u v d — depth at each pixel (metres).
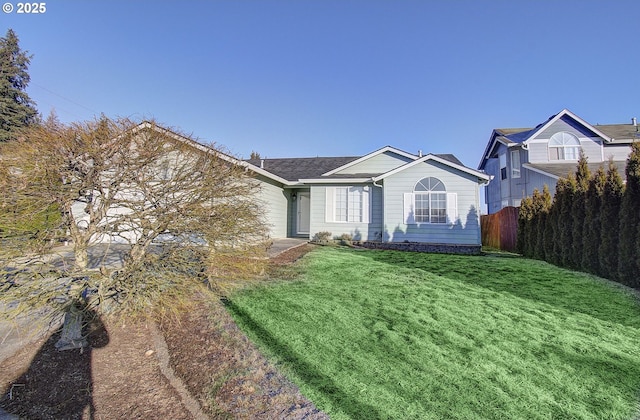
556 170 16.25
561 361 3.66
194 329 4.44
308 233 17.56
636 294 6.38
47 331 4.22
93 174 3.88
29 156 3.51
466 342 4.11
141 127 4.39
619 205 7.63
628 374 3.40
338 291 6.20
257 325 4.52
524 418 2.66
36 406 2.82
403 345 3.99
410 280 7.21
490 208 24.58
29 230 3.44
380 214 14.46
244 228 5.09
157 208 4.21
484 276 7.80
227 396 2.95
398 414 2.68
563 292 6.46
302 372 3.33
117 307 4.01
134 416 2.70
